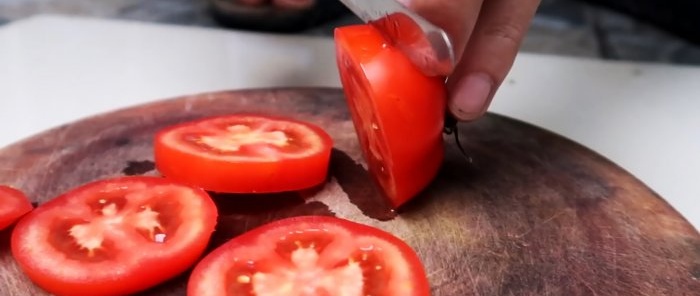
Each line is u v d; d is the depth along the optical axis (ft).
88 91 1.37
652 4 1.69
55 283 0.86
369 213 1.00
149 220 0.95
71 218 0.95
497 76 0.97
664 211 1.00
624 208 1.00
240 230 0.98
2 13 1.69
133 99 1.35
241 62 1.46
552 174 1.07
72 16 1.64
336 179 1.07
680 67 1.45
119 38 1.53
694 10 1.61
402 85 0.92
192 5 1.75
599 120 1.31
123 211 0.96
